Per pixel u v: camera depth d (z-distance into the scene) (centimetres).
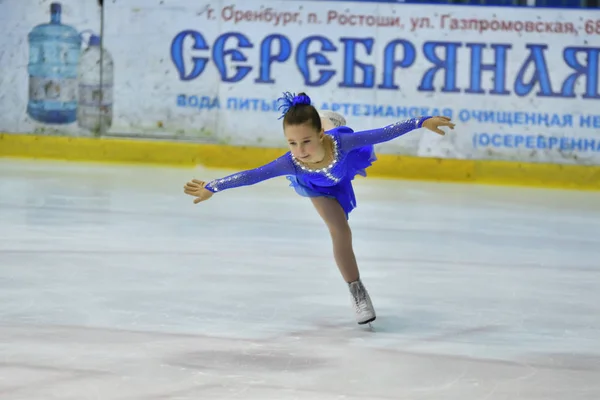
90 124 2573
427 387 738
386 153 2505
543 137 2473
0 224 1477
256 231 1524
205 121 2559
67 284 1080
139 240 1392
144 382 725
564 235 1620
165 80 2559
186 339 859
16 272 1134
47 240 1358
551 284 1192
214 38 2542
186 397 692
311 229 1566
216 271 1189
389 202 1991
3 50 2566
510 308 1045
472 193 2234
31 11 2555
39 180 2081
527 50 2462
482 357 835
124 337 858
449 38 2481
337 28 2509
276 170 876
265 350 831
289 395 705
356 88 2517
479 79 2480
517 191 2325
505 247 1468
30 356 785
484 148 2489
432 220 1742
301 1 2512
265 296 1058
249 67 2541
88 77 2564
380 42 2500
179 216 1656
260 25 2528
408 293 1105
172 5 2542
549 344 891
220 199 1936
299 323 939
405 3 2484
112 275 1141
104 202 1784
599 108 2453
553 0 2494
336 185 932
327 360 805
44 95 2567
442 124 838
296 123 822
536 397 721
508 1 2481
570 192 2362
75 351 805
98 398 684
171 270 1185
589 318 1007
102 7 2544
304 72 2528
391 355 830
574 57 2455
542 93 2469
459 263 1314
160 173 2358
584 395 730
